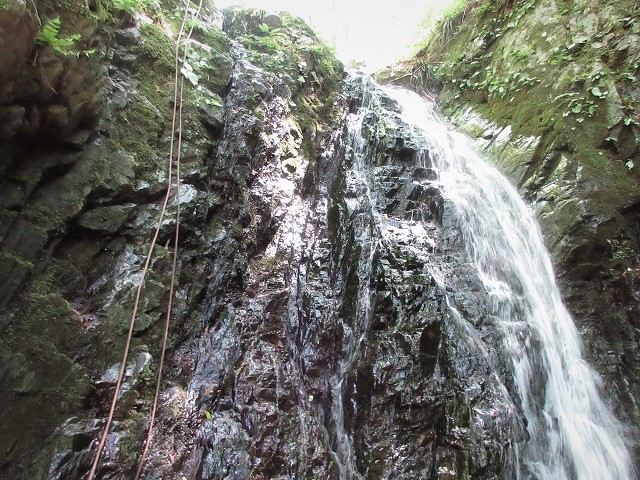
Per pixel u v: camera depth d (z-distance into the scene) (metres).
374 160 6.32
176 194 3.82
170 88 4.30
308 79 6.58
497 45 8.09
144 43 4.20
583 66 6.39
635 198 5.59
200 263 3.91
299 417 3.64
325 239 5.09
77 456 2.52
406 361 3.92
